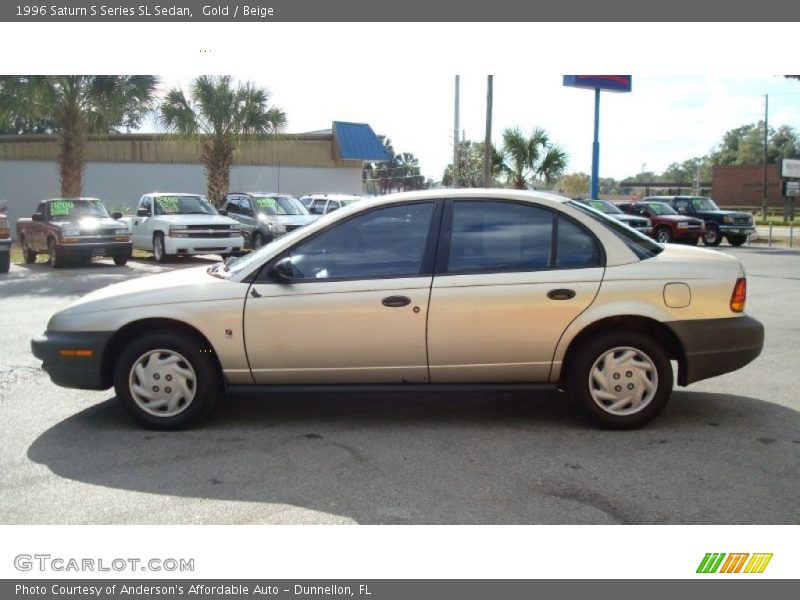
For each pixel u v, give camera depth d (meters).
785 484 4.46
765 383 6.81
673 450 5.04
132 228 20.66
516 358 5.33
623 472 4.65
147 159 32.53
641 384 5.37
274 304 5.33
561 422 5.68
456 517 4.07
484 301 5.25
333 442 5.28
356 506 4.21
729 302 5.36
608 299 5.25
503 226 5.39
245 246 21.58
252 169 33.66
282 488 4.47
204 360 5.46
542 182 28.09
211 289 5.42
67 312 5.62
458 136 22.30
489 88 19.48
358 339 5.31
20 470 4.78
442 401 6.32
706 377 5.42
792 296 12.90
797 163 35.00
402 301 5.26
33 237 18.88
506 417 5.83
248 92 26.00
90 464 4.88
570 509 4.15
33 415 5.98
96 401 6.40
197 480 4.61
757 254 23.92
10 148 31.92
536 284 5.26
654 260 5.39
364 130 35.88
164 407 5.54
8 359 7.98
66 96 22.47
